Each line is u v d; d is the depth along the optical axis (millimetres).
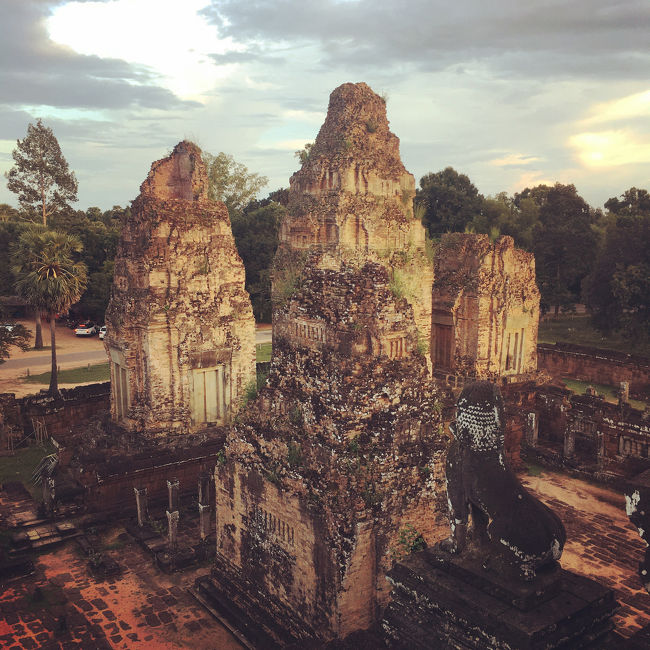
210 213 28531
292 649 14086
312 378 16188
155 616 18125
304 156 39125
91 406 35000
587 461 30062
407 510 15422
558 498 26578
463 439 10844
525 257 36031
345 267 16562
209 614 18156
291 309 17219
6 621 17781
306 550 15430
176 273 27422
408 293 35500
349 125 36594
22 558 20938
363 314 15656
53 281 38719
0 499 25875
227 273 29047
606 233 67375
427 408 16406
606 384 46312
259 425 17609
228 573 18734
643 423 28125
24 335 43312
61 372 49031
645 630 9617
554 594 10242
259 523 17188
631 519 8992
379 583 14914
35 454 31438
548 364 50000
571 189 78812
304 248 36688
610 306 56688
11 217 88688
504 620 9625
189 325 27766
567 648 9656
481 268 34188
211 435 28031
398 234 36625
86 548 22047
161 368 27375
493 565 10461
